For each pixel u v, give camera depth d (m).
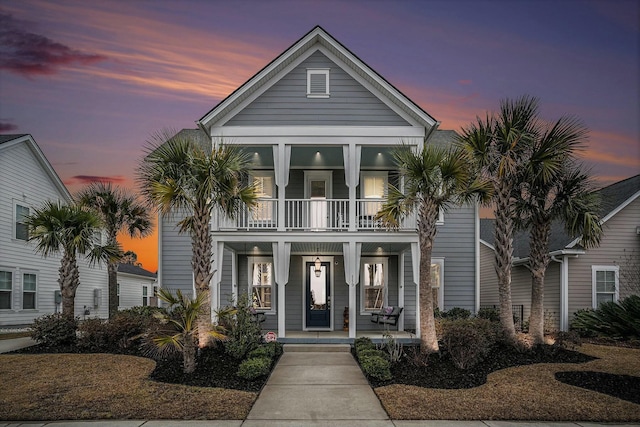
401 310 14.17
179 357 9.97
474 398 7.81
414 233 12.92
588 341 13.59
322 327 15.37
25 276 18.45
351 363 10.55
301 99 13.67
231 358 9.83
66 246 12.26
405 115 13.60
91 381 8.43
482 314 15.12
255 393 8.02
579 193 11.35
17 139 17.58
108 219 15.48
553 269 16.66
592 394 8.05
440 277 15.71
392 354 10.23
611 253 16.20
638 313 13.31
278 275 12.92
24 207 18.48
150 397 7.59
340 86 13.73
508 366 9.94
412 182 10.73
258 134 13.42
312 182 15.69
